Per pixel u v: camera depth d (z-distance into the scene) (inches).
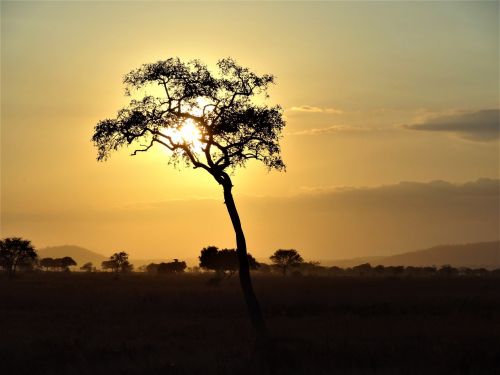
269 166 1806.1
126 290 4003.4
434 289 4156.0
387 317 2114.9
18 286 4581.7
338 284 5123.0
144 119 1742.1
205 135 1761.8
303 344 1407.5
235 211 1765.5
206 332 1704.0
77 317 2194.9
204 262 7140.8
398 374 1091.3
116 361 1245.7
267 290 3978.8
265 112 1771.7
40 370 1190.3
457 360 1187.9
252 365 1152.2
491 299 2869.1
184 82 1743.4
